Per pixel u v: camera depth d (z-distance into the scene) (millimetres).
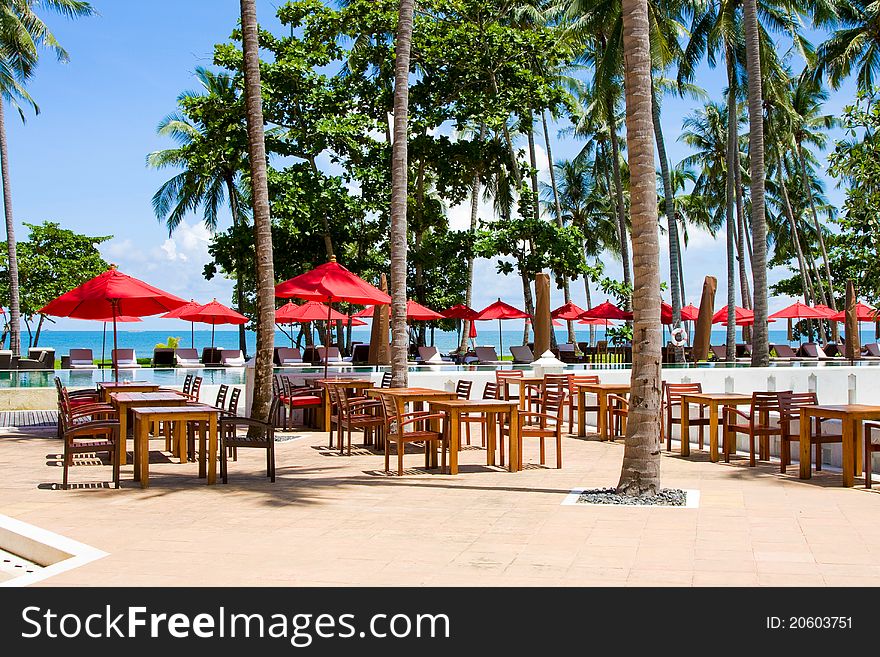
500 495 8797
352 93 26438
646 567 5734
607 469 10805
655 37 26594
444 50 25312
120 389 14094
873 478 9867
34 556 6562
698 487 9297
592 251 51781
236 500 8523
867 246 12680
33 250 36969
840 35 30266
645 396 8500
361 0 25438
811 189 49250
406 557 6066
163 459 11844
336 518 7562
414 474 10367
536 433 10859
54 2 30266
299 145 25984
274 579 5504
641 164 8406
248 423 9766
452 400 11219
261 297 13758
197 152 26688
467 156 26797
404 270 14148
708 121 46062
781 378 20500
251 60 13695
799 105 40750
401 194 14117
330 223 25844
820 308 34812
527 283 27688
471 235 26891
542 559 5977
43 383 19156
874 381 21344
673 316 28406
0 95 29797
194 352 29828
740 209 42844
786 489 9133
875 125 12484
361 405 12695
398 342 14062
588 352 32219
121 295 13289
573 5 27484
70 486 9438
